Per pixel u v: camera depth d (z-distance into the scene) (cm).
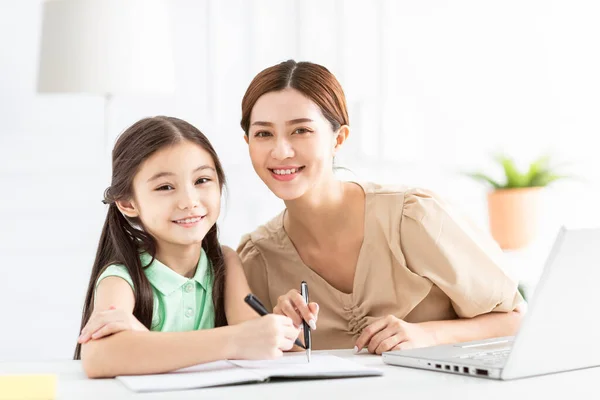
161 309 127
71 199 272
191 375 96
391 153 302
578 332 94
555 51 314
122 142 125
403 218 142
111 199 125
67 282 273
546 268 86
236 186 286
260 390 87
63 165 270
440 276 138
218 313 131
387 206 144
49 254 271
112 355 99
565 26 313
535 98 313
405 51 304
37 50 266
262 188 289
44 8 236
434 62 308
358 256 144
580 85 313
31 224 268
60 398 85
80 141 272
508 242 269
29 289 269
